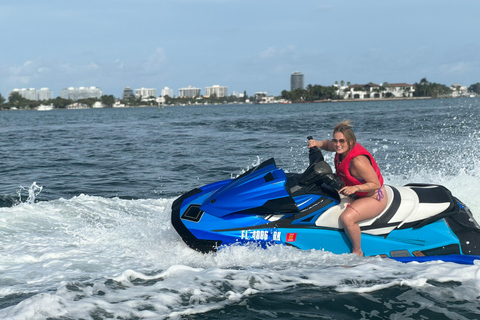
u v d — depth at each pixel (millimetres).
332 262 4527
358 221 4711
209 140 19375
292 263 4523
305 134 20859
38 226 5902
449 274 4094
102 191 8742
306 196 4891
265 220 4805
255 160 12641
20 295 3877
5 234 5559
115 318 3373
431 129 20281
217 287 3910
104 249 5074
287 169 10898
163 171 11156
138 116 64938
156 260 4734
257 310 3535
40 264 4617
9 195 8250
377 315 3471
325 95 197250
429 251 4738
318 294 3791
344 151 4695
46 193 8602
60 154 15312
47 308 3441
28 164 12766
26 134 27469
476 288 3840
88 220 6230
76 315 3391
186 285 3939
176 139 20719
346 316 3459
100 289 3865
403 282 3959
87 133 27359
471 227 4949
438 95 182625
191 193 5238
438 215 4852
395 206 4852
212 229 4766
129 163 12656
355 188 4555
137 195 8367
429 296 3732
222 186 5199
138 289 3873
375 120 30172
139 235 5504
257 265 4520
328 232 4801
